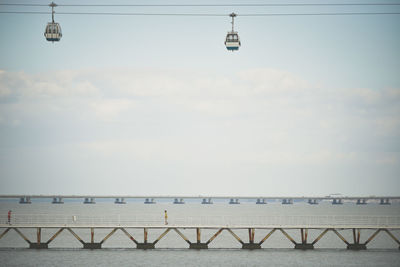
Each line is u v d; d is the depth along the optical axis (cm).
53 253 12494
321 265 11312
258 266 11162
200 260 11694
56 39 9331
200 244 13125
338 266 11238
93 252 12650
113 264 11256
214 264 11319
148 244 13112
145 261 11562
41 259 11769
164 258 11900
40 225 12750
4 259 11769
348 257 12162
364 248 13138
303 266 11206
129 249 13125
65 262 11456
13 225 12625
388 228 12875
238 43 9425
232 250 12988
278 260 11762
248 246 13088
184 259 11812
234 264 11331
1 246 15188
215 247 14725
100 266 11075
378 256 12338
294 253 12631
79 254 12381
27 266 11106
